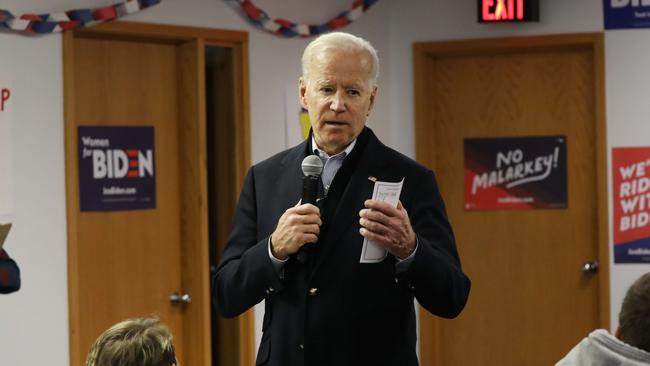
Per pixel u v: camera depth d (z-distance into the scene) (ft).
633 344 7.04
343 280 8.89
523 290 22.38
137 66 18.31
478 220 22.56
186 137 18.94
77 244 17.21
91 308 17.56
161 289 18.76
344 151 9.21
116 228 17.93
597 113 21.34
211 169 19.94
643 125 21.15
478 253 22.58
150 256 18.53
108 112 17.79
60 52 16.38
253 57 19.56
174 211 18.98
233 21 19.19
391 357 8.96
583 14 21.30
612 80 21.25
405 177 9.24
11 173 15.67
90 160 17.48
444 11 21.99
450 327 22.74
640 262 21.26
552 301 22.20
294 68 20.34
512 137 22.30
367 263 8.84
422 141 22.25
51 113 16.28
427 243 8.77
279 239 8.71
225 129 19.77
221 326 20.06
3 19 15.33
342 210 9.01
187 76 18.83
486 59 22.38
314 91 8.88
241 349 19.67
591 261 21.91
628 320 7.06
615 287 21.38
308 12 20.54
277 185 9.56
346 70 8.79
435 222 9.17
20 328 15.85
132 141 18.17
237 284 9.08
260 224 9.54
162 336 7.45
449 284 8.77
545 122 22.12
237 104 19.45
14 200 15.74
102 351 7.29
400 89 22.38
